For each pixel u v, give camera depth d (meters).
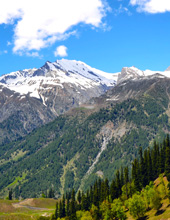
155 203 152.00
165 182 183.25
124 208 184.75
